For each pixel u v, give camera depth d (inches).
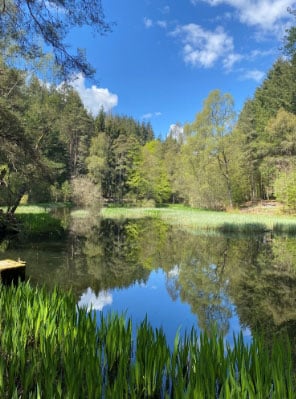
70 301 157.2
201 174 1409.9
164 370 114.3
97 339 130.1
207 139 1366.9
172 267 397.1
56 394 91.0
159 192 1950.1
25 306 141.6
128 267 384.2
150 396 104.9
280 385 88.1
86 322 129.0
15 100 592.1
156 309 245.3
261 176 1454.2
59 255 413.7
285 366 101.8
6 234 557.0
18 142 499.2
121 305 250.7
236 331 207.3
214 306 255.3
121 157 1978.3
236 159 1380.4
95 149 1871.3
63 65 258.2
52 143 1253.1
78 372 95.8
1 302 149.7
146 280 329.1
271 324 219.8
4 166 631.8
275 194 1201.4
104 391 104.7
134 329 193.0
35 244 483.8
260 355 102.3
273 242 601.0
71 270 340.5
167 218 1110.4
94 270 350.6
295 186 1095.0
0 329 135.6
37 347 122.7
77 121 1765.5
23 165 544.4
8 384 96.7
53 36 243.3
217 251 508.7
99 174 1743.4
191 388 88.0
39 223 687.7
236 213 1251.2
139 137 3159.5
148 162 1962.4
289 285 319.3
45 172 585.6
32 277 302.4
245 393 86.2
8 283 243.9
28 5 231.1
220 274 364.2
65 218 990.4
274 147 1343.5
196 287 309.7
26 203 1305.4
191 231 763.4
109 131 2349.9
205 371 97.0
